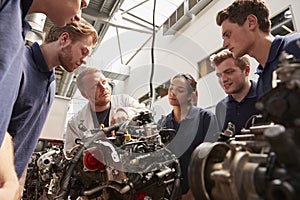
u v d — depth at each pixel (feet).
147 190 2.44
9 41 2.32
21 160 3.74
